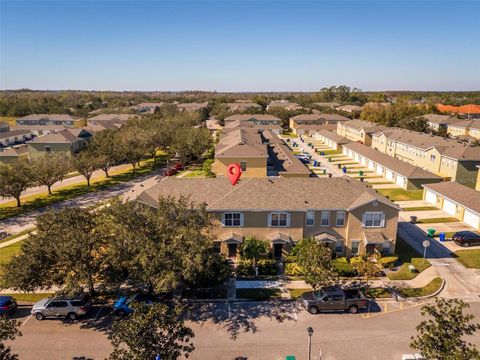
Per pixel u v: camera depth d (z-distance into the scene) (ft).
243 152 208.74
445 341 52.11
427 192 179.42
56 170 195.42
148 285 95.50
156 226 89.20
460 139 323.37
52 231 86.48
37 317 87.92
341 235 118.62
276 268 110.93
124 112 583.58
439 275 108.27
